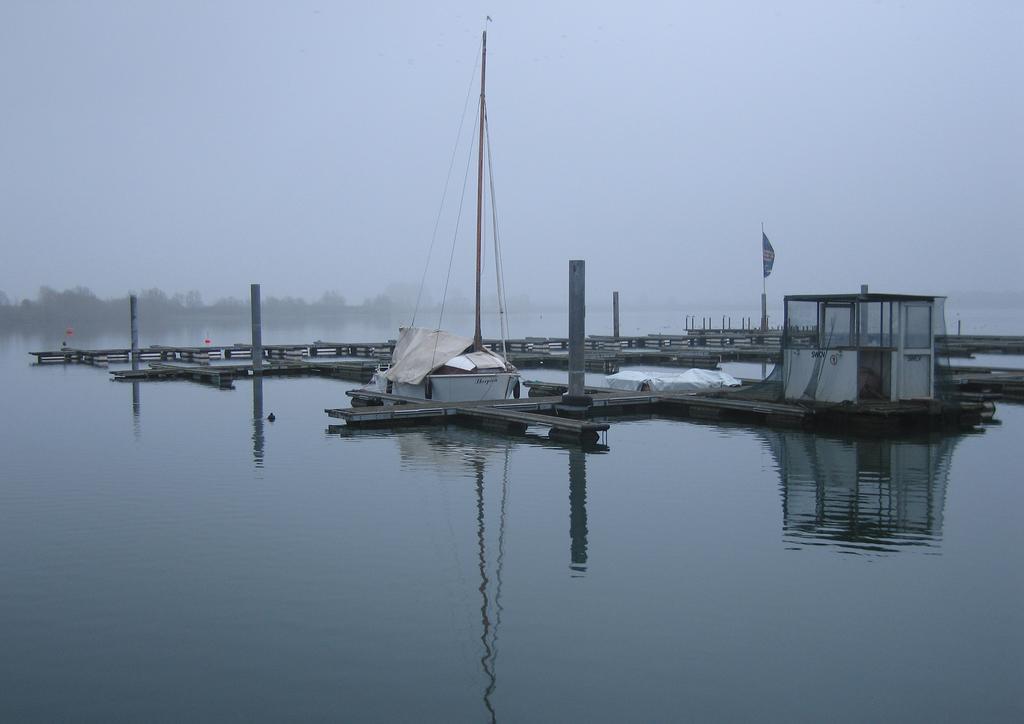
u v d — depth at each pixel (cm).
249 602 917
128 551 1102
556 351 5212
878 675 743
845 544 1118
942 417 2112
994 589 948
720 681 733
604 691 718
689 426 2175
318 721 673
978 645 802
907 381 2098
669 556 1071
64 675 751
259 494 1420
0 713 686
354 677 744
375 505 1341
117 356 4866
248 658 781
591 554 1080
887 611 884
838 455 1747
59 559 1070
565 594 937
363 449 1848
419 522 1238
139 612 891
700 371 2862
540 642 811
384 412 2192
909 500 1359
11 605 913
